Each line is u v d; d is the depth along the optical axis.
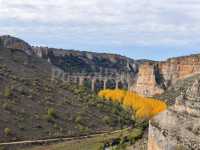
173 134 47.50
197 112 47.00
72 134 156.62
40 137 148.50
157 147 50.81
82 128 164.38
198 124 45.78
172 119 50.09
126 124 182.88
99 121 180.88
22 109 168.25
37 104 179.00
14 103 171.00
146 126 121.75
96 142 128.12
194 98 48.78
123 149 96.12
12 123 153.50
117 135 128.38
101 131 164.62
